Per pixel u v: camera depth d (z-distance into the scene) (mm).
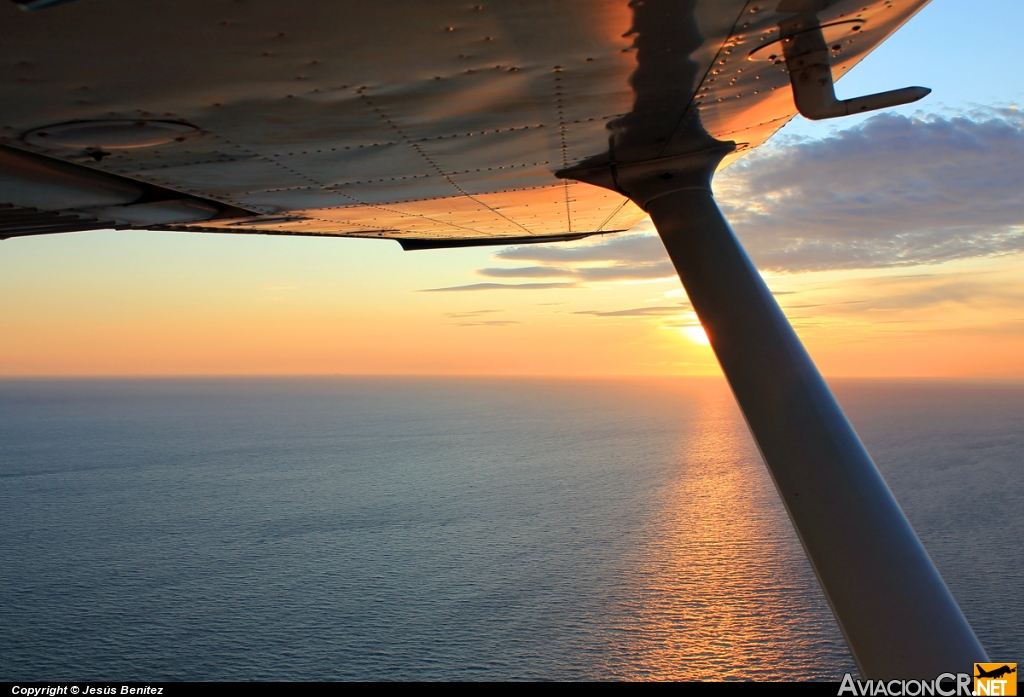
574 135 3830
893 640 2936
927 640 2902
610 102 3354
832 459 3297
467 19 2387
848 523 3160
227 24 2219
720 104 3594
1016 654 60031
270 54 2475
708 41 2811
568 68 2926
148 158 3613
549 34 2582
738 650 67062
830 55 3150
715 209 4242
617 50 2785
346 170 4129
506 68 2836
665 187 4348
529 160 4227
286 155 3736
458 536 110188
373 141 3611
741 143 4480
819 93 3160
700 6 2500
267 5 2129
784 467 3383
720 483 146250
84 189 4258
